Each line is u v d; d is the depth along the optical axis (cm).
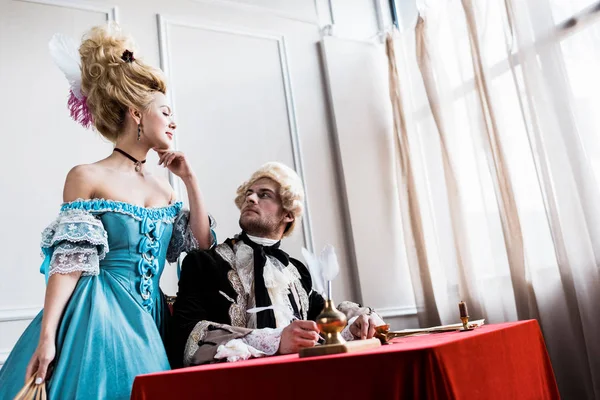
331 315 129
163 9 346
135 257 175
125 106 189
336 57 403
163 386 115
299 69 392
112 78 188
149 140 193
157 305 187
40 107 296
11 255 273
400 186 387
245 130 357
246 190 219
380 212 391
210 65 355
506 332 150
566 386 288
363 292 369
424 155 381
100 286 164
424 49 378
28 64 298
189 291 186
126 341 157
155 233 181
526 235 312
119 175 184
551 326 297
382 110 413
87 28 318
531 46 307
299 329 147
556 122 294
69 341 150
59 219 166
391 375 99
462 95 359
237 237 209
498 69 331
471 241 350
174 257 209
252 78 369
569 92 290
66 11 314
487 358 130
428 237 377
